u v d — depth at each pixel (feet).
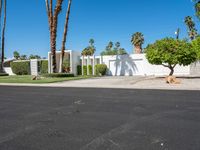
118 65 146.30
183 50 94.12
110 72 148.15
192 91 58.18
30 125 26.27
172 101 41.65
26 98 49.16
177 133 22.31
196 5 108.78
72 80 101.09
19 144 20.06
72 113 32.42
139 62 141.08
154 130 23.39
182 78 98.94
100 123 26.61
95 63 151.84
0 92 61.93
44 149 18.80
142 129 23.82
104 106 37.65
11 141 20.86
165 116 29.58
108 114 31.35
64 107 37.35
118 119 28.40
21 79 110.11
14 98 49.52
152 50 98.37
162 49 96.12
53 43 119.96
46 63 160.86
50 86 79.36
